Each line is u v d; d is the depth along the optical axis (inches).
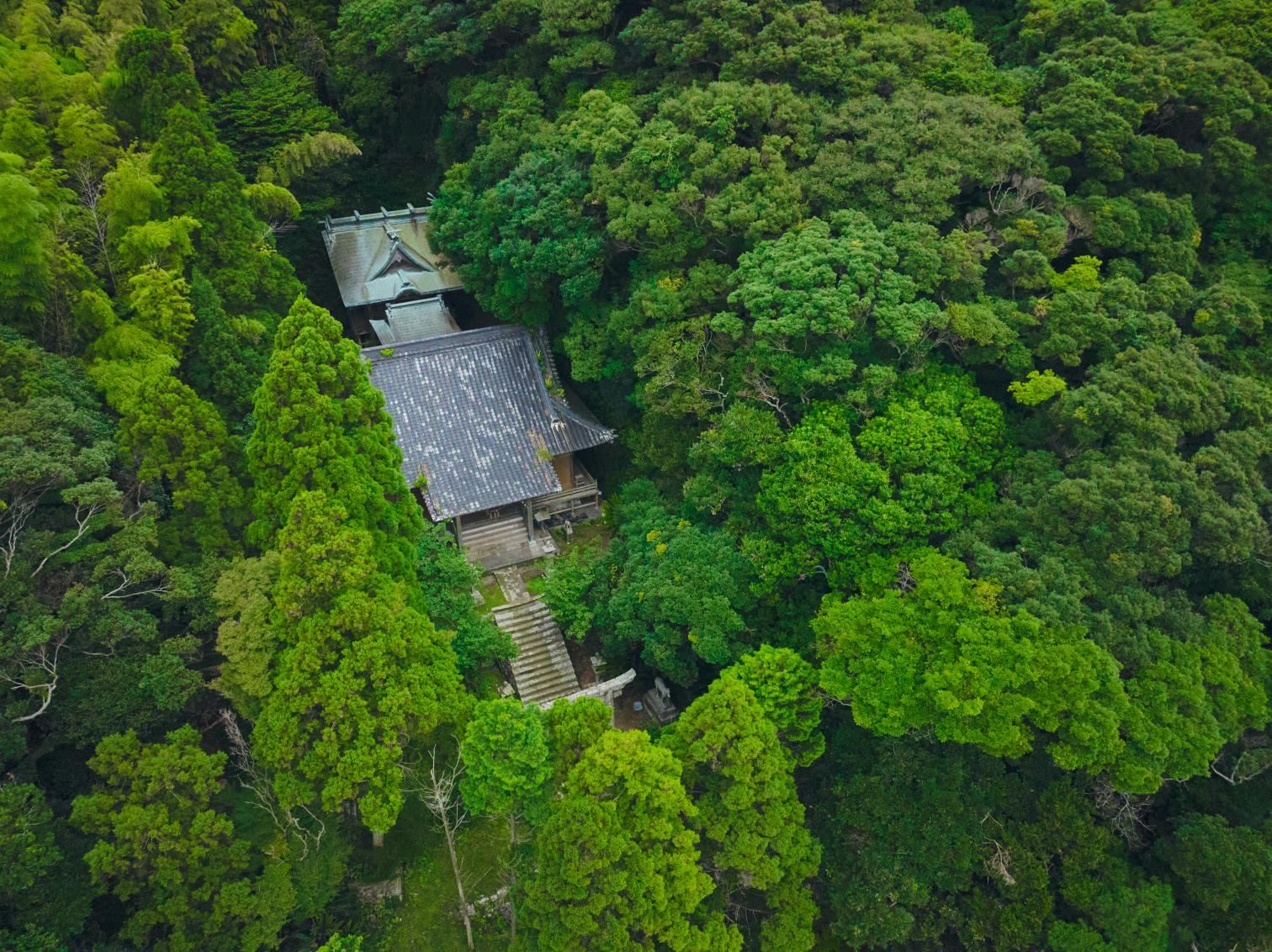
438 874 951.6
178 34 1350.9
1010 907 840.9
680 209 1165.1
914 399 1007.0
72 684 817.5
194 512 930.7
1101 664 787.4
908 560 912.9
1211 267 1216.2
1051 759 899.4
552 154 1307.8
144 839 739.4
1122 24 1282.0
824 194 1125.7
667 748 818.2
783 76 1284.4
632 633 1052.5
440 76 1700.3
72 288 1018.1
